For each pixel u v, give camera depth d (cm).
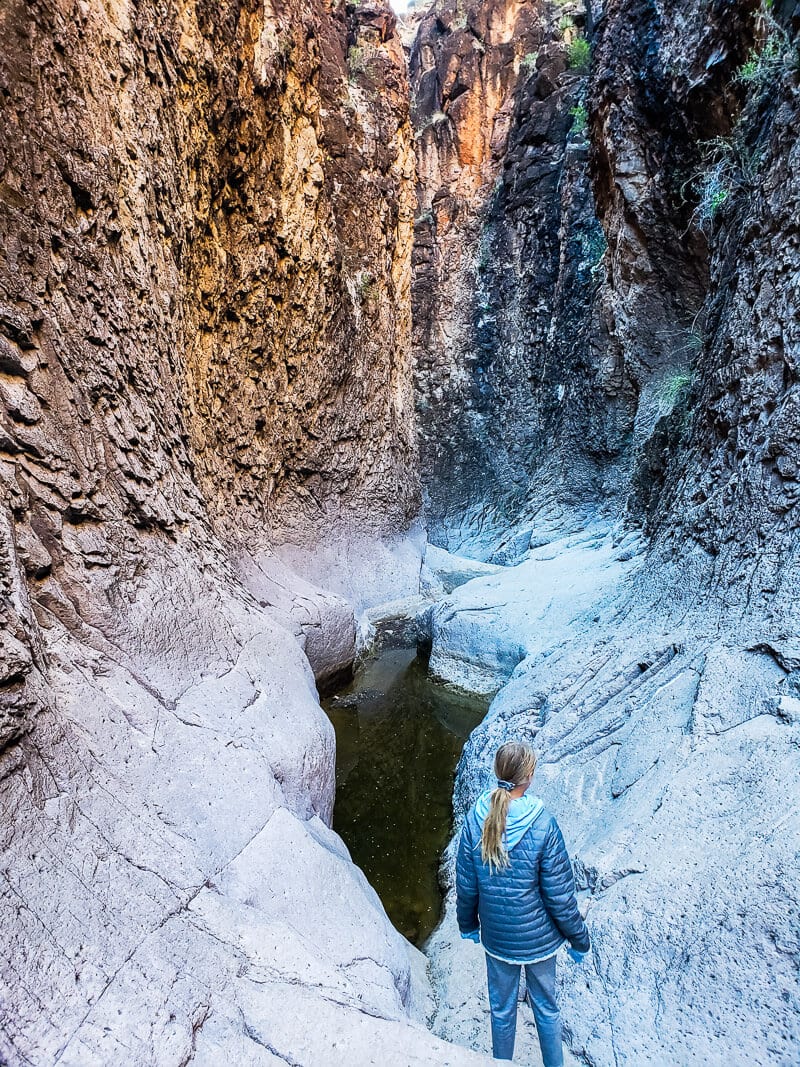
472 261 2388
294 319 945
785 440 432
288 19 879
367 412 1204
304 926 290
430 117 2450
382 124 1364
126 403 439
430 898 454
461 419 2392
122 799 278
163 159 568
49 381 361
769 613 389
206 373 727
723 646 399
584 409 1614
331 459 1071
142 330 490
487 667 811
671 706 407
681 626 481
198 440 661
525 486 2075
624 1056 235
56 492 353
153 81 555
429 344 2466
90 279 417
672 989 243
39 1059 175
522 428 2161
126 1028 193
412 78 2592
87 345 401
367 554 1145
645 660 469
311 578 959
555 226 2069
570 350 1859
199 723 365
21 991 185
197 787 318
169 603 421
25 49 371
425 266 2472
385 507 1258
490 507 2231
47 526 342
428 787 604
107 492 400
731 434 511
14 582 277
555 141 2067
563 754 464
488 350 2336
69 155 404
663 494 718
